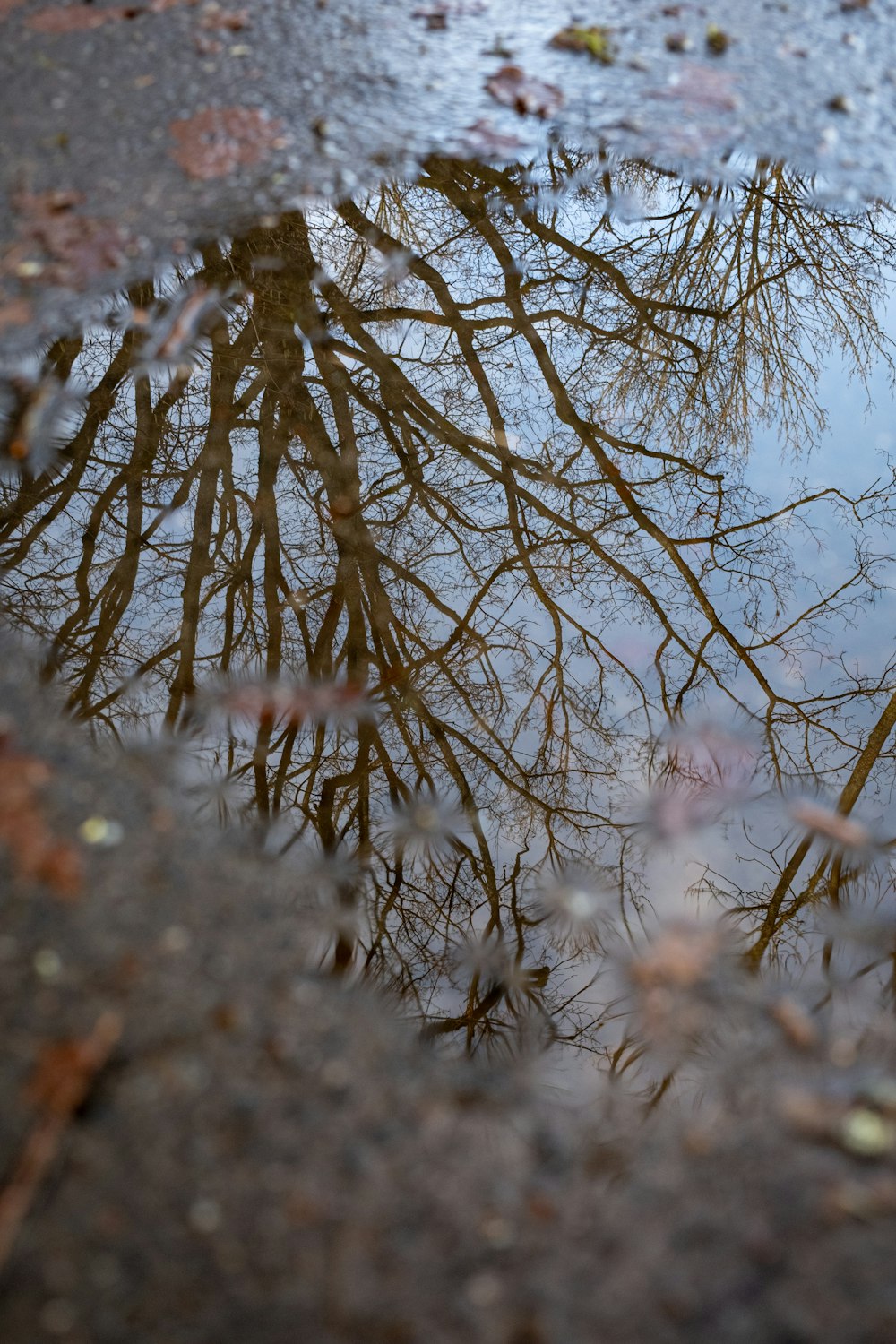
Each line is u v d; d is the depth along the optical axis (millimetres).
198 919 2000
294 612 3133
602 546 3504
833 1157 1642
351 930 2098
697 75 4234
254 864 2162
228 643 2955
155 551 3221
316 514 3467
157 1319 1444
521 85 4180
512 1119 1715
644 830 2496
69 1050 1736
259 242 3652
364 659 3010
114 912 1976
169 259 3500
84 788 2254
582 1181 1615
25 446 3154
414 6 4590
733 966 2055
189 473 3502
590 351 4172
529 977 2127
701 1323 1447
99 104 3994
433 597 3287
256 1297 1466
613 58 4305
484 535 3514
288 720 2719
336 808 2482
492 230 4113
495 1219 1557
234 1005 1843
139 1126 1648
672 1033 1910
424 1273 1493
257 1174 1598
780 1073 1803
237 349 3688
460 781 2691
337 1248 1517
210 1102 1687
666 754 2730
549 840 2516
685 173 3943
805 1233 1541
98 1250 1509
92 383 3359
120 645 2850
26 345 3258
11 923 1927
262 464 3572
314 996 1892
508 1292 1476
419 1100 1729
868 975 2041
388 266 4062
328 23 4473
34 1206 1553
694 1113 1737
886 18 4508
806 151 3938
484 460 3746
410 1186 1594
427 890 2336
